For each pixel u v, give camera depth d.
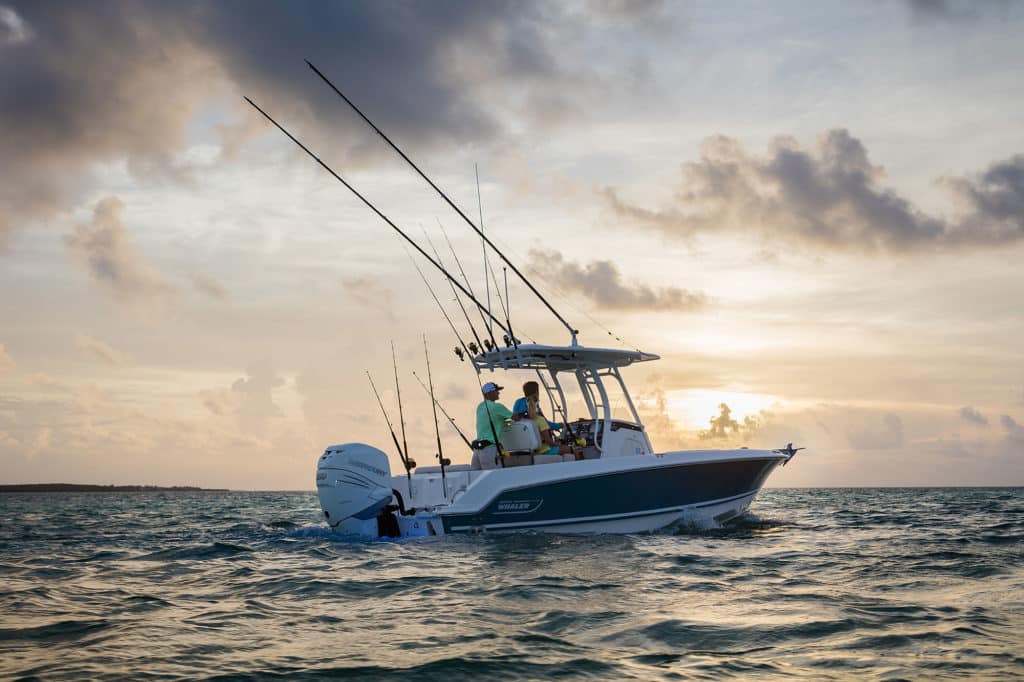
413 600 5.68
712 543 9.34
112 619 5.09
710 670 3.82
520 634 4.58
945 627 4.76
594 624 4.84
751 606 5.41
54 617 5.15
